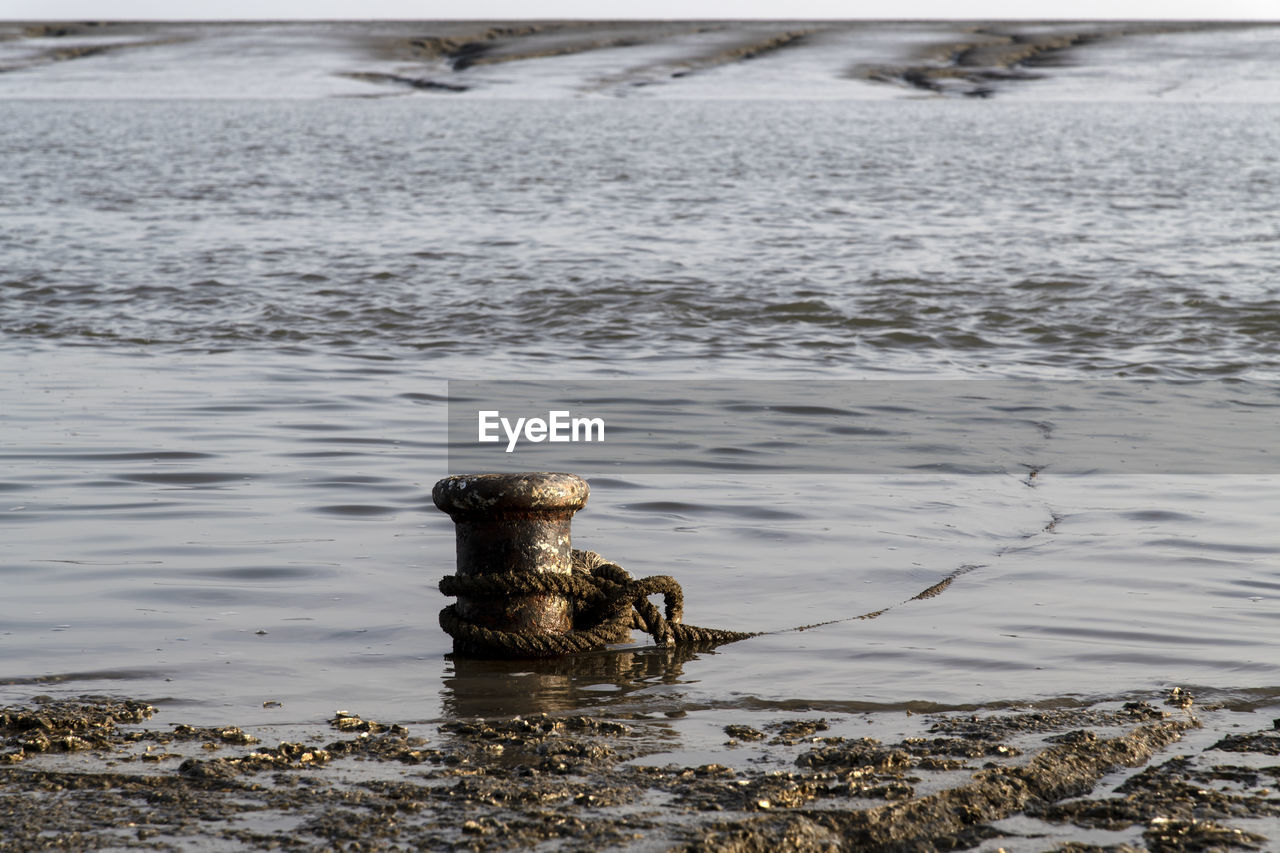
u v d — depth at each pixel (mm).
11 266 20625
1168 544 7605
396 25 136625
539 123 63594
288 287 19125
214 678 5363
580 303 17891
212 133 56688
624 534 7773
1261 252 22750
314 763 4375
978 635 5965
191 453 9703
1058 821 3932
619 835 3709
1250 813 3967
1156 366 14297
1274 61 108125
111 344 15055
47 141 51688
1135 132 59625
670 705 5102
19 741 4609
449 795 4051
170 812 3928
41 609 6199
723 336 16047
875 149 50156
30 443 9945
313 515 8047
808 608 6449
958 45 116375
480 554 5922
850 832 3799
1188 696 5098
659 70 101500
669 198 32562
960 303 18031
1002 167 42844
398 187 35219
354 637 5961
